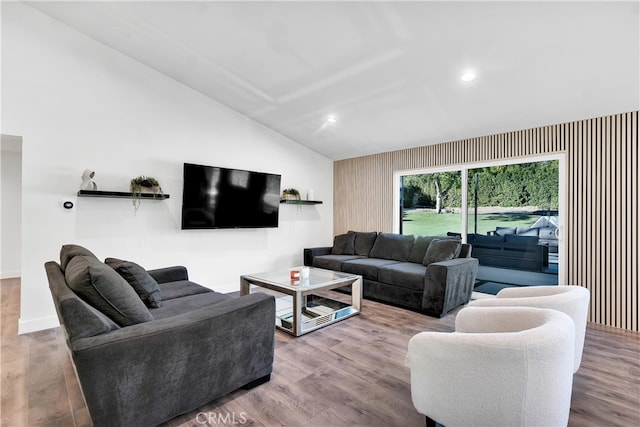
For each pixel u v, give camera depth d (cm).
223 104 448
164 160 392
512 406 129
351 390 202
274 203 493
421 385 150
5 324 318
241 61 339
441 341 142
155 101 384
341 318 335
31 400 190
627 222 315
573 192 348
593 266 335
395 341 279
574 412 182
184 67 371
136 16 291
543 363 128
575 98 309
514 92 314
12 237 538
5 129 291
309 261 517
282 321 315
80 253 222
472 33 242
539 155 372
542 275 374
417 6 224
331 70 328
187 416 175
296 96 396
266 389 203
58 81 318
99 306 164
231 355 188
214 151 439
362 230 569
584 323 206
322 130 488
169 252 397
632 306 311
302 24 264
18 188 542
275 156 515
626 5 200
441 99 346
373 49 282
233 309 190
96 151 341
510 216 401
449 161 455
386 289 396
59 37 318
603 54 247
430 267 348
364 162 569
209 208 418
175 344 163
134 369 150
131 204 367
